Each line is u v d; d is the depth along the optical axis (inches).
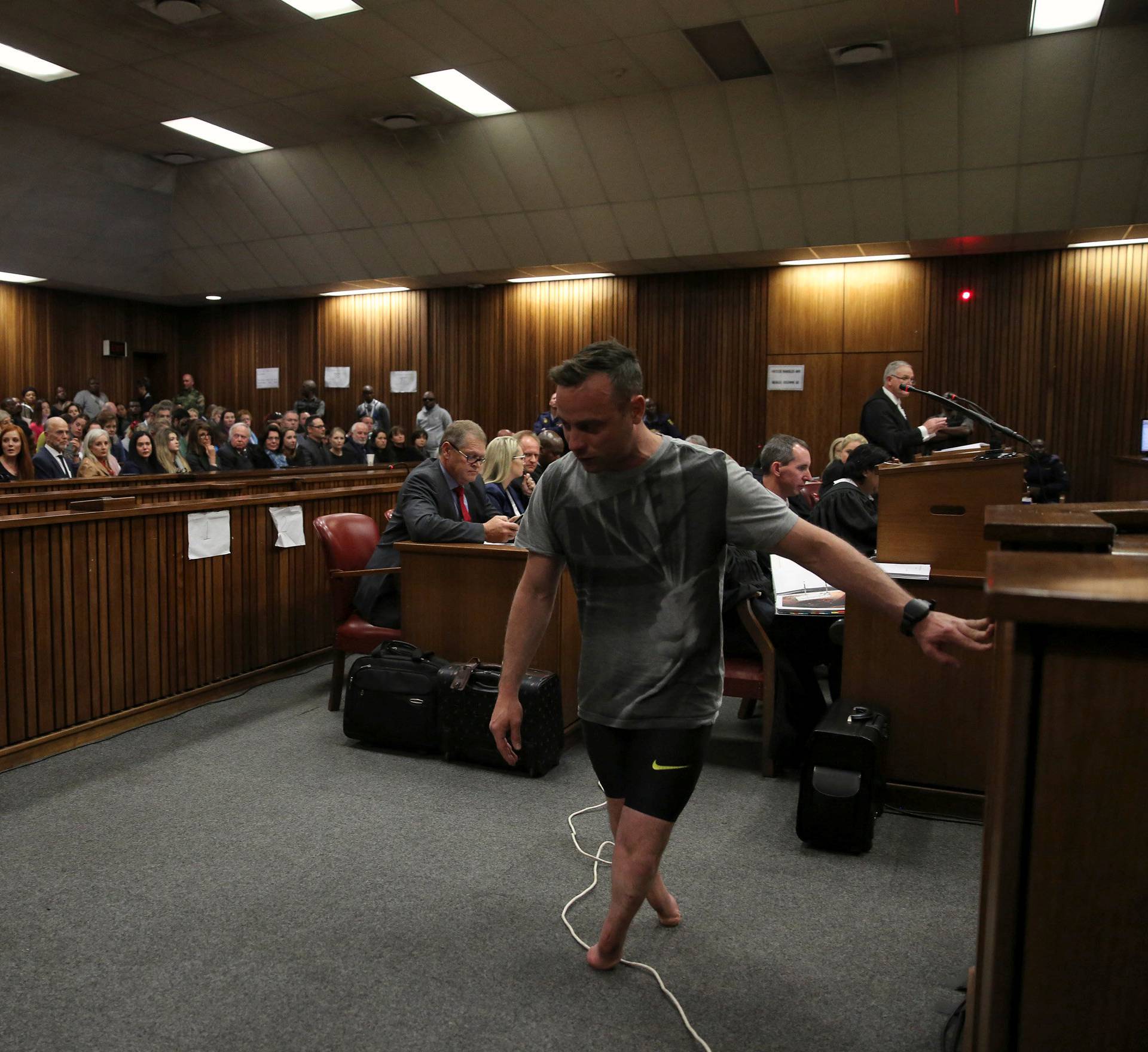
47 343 605.6
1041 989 34.8
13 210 496.1
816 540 70.7
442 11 318.3
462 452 167.0
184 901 99.7
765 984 85.7
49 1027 78.1
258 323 640.4
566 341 540.4
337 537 172.7
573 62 358.0
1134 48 324.2
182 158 504.1
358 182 487.2
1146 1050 33.8
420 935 93.2
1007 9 307.3
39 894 100.7
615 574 77.2
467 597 156.6
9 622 137.5
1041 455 247.1
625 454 74.7
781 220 424.2
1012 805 34.5
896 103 362.3
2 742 137.7
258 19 327.9
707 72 363.9
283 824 120.0
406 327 587.5
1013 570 35.9
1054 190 375.6
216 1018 79.5
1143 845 33.1
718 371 502.3
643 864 79.5
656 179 425.7
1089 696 33.3
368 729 147.1
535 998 82.9
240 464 382.9
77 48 355.3
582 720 81.8
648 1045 76.7
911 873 109.0
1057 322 436.5
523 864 109.1
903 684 127.0
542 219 467.2
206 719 163.8
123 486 273.3
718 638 78.3
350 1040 76.8
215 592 175.2
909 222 405.4
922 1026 79.6
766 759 140.3
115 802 126.6
